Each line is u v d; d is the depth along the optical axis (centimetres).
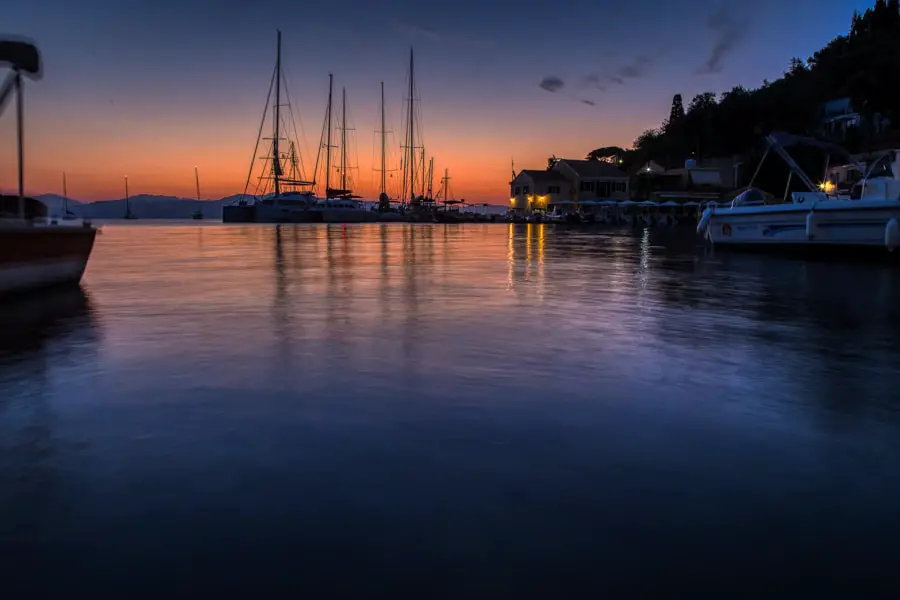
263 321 660
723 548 208
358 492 247
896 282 1127
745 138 5962
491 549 205
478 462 279
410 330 610
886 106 4450
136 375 433
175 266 1386
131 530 217
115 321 659
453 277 1148
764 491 251
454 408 359
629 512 232
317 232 3959
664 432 321
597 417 346
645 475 266
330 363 470
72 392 390
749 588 186
